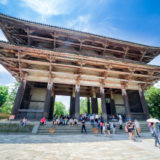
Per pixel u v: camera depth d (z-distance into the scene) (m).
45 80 15.12
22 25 13.41
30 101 16.91
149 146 6.43
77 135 9.71
